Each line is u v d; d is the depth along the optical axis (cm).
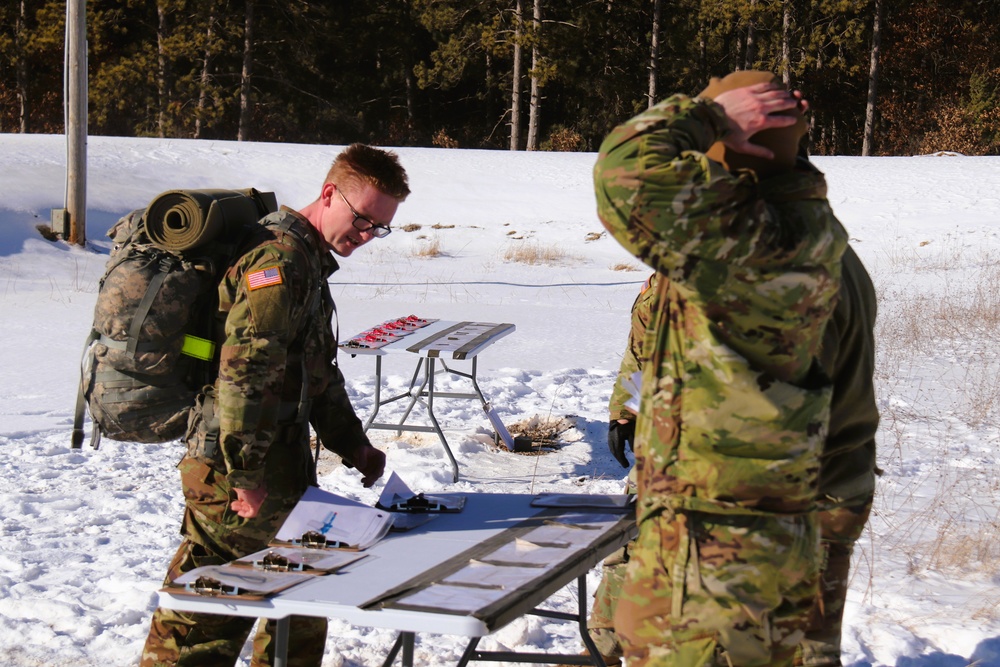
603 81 5084
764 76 244
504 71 5472
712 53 5331
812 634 302
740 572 236
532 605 256
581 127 5422
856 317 283
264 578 265
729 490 237
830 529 306
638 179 221
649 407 250
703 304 230
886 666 411
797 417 235
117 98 4778
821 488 298
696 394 237
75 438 333
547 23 4659
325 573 271
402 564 281
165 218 321
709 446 237
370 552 292
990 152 4753
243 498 310
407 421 845
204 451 317
